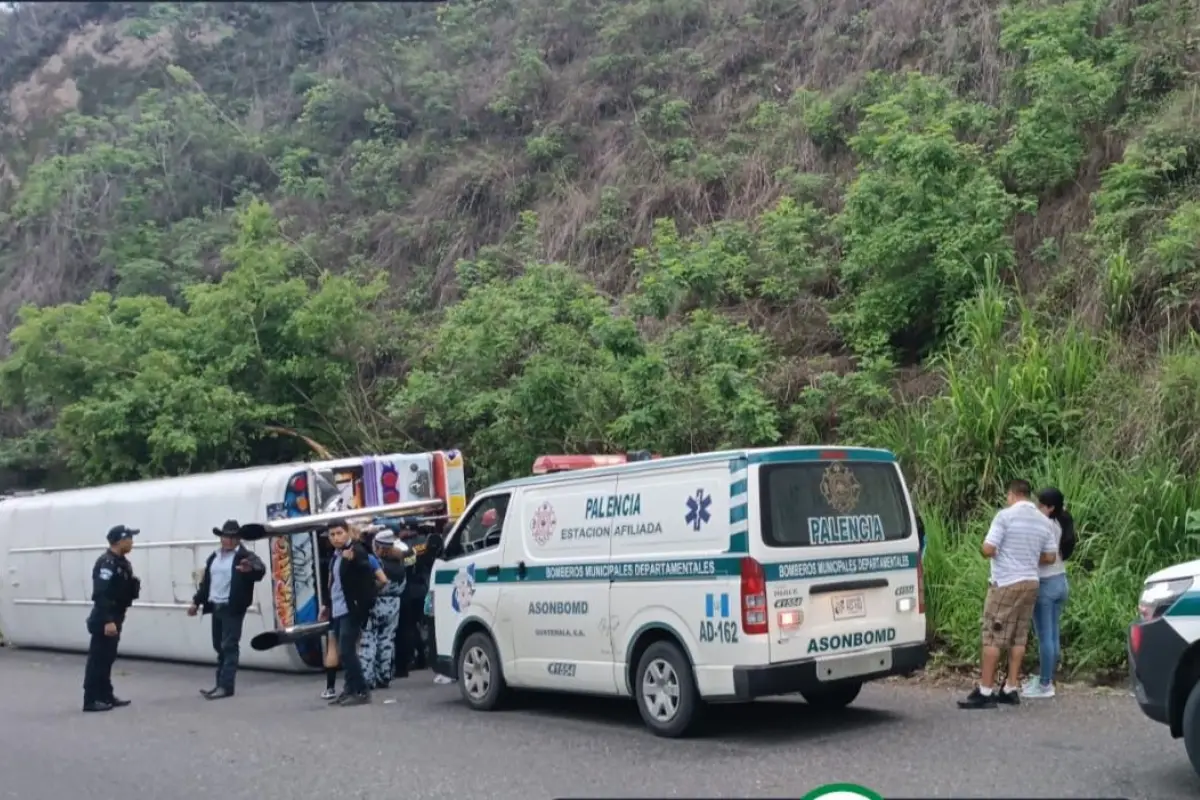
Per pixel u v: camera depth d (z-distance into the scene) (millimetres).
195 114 30219
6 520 18703
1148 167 14266
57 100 36281
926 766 7605
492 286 17438
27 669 16375
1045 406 12289
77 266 27906
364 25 33375
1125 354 12727
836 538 8766
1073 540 9797
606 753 8594
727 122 22125
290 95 31453
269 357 19250
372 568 11758
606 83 24609
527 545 10305
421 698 11773
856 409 13883
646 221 20016
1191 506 10633
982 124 16844
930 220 14633
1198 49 15758
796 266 16500
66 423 19891
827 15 23234
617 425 14141
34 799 8273
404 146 26234
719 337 14203
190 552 15039
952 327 14484
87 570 17000
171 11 37625
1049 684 9633
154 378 18953
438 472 14711
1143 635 7031
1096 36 17297
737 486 8523
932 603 11148
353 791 7926
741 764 7949
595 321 14664
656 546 9039
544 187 22609
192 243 26438
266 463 19641
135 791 8352
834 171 18891
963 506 12203
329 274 20734
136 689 13695
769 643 8273
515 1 29844
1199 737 6707
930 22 20594
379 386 19453
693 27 25391
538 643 10117
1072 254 14508
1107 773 7262
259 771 8758
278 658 13977
